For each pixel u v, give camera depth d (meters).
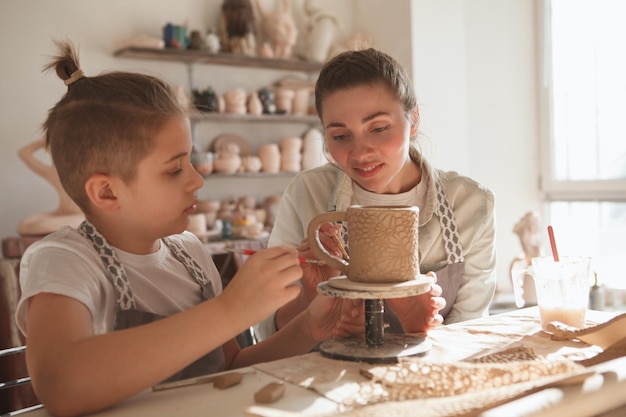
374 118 1.11
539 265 0.98
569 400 0.61
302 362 0.81
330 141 1.18
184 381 0.75
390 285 0.78
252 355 1.02
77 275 0.79
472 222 1.38
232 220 3.36
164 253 1.00
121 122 0.83
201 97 3.35
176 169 0.88
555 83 3.60
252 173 3.45
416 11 3.66
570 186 3.54
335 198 1.37
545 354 0.82
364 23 4.02
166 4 3.46
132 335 0.67
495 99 3.79
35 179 3.09
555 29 3.57
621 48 3.31
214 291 1.09
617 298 2.85
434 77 3.73
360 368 0.75
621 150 3.35
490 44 3.79
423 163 1.37
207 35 3.39
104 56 3.28
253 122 3.72
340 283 0.81
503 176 3.79
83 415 0.65
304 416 0.60
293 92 3.70
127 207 0.86
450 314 1.39
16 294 2.42
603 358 0.75
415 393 0.67
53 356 0.66
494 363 0.75
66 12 3.17
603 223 3.43
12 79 3.04
